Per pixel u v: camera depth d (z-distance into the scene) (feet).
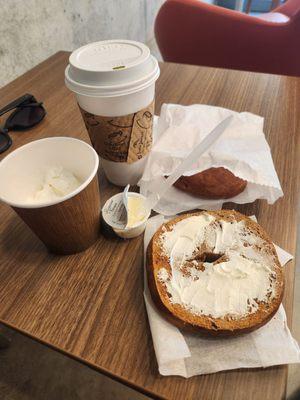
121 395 1.69
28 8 1.99
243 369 0.62
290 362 0.62
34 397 1.70
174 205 0.96
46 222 0.71
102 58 0.84
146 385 0.60
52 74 1.77
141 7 4.13
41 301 0.75
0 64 1.88
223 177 0.96
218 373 0.62
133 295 0.75
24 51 2.05
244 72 1.63
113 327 0.69
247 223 0.84
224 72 1.65
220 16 2.40
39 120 1.39
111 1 3.25
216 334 0.64
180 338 0.65
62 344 0.67
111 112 0.83
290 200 0.97
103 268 0.82
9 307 0.74
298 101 1.40
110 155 0.95
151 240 0.82
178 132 1.02
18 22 1.94
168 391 0.59
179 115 1.10
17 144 1.28
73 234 0.78
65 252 0.84
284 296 0.73
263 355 0.63
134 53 0.85
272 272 0.72
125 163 0.97
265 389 0.59
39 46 2.19
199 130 1.02
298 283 2.16
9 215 0.98
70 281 0.79
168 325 0.67
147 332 0.68
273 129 1.25
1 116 1.47
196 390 0.59
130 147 0.92
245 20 2.36
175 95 1.50
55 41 2.38
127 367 0.63
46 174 0.86
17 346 1.89
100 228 0.90
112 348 0.66
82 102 0.84
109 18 3.30
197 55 2.75
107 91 0.78
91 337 0.68
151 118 0.93
